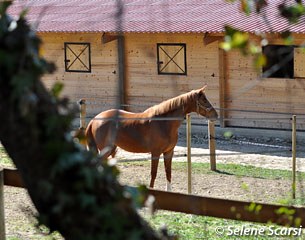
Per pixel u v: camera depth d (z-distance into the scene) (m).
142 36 23.75
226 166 17.70
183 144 21.59
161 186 16.11
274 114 21.86
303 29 19.50
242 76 22.30
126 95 24.41
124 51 24.17
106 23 23.94
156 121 15.27
